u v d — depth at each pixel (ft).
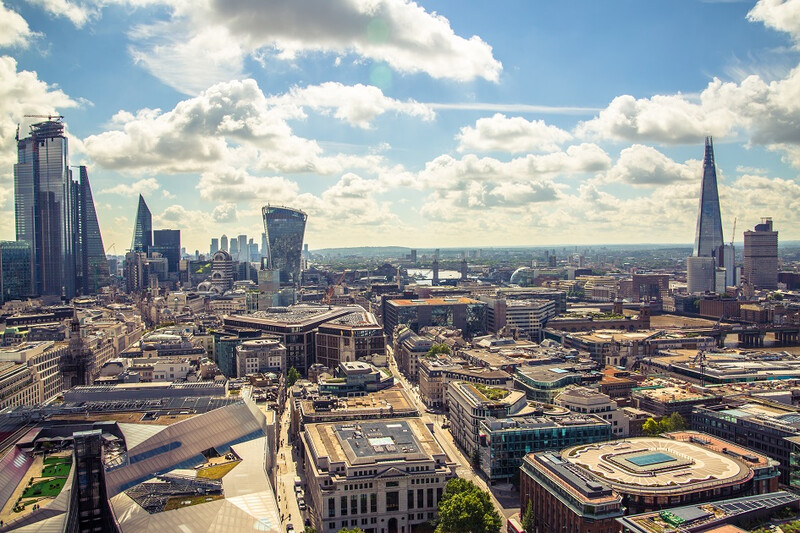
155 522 626.64
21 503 620.08
